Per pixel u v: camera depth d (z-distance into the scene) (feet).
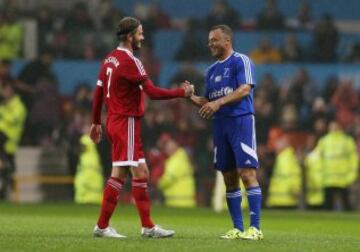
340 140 294.87
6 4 349.00
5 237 125.80
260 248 113.29
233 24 360.69
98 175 295.28
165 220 215.10
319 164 297.12
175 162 298.15
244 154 129.18
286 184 299.79
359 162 314.14
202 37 355.56
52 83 327.67
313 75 347.15
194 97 132.16
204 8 382.22
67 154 314.96
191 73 331.16
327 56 363.56
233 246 114.73
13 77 326.24
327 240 133.80
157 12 364.38
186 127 317.83
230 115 129.49
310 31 368.27
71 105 327.67
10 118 308.60
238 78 129.49
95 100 131.03
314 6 392.06
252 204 129.29
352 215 265.34
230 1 385.70
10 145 308.81
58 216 219.00
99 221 128.77
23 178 307.99
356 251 113.70
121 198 301.63
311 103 338.13
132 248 110.22
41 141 321.93
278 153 303.89
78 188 295.07
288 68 345.51
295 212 283.59
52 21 349.41
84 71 335.88
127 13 375.66
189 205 299.38
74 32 348.79
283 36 364.79
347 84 346.33
